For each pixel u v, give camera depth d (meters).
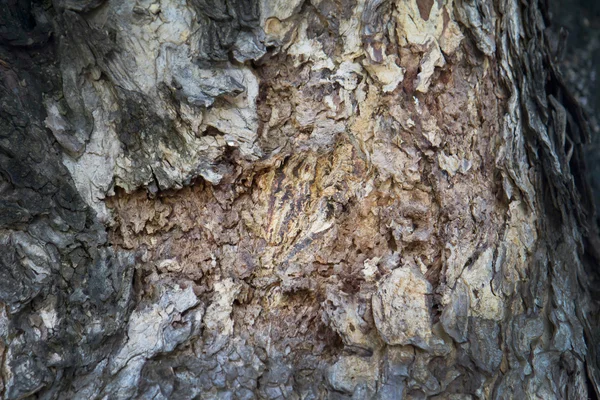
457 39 0.35
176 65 0.33
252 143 0.35
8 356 0.30
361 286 0.35
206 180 0.35
